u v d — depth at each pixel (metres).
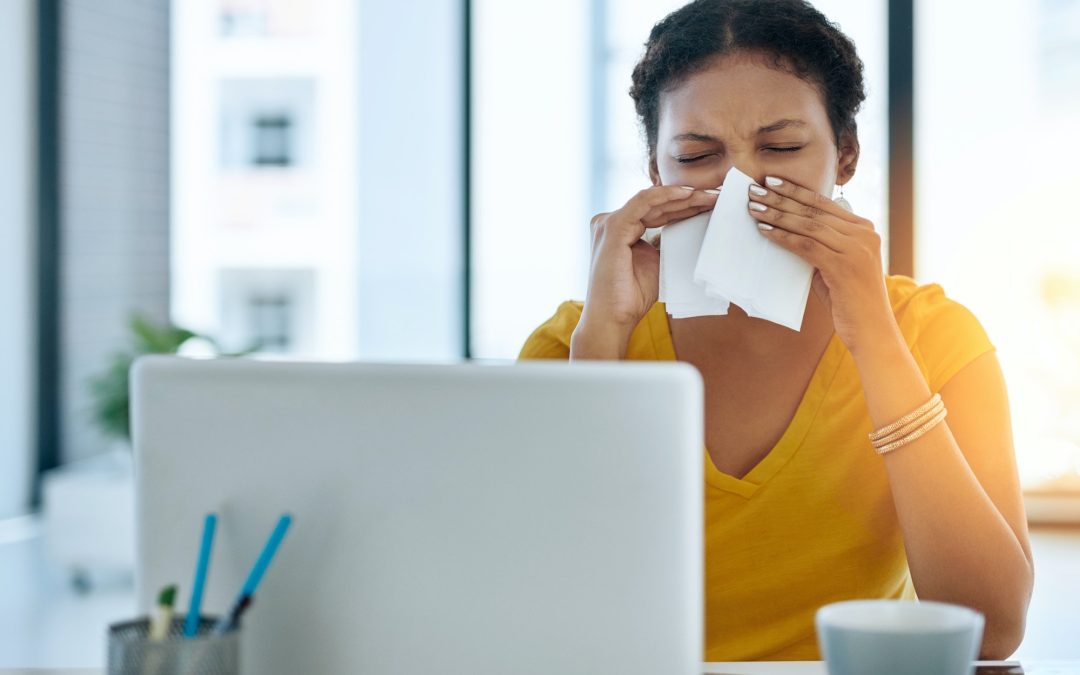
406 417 0.89
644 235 1.35
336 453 0.90
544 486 0.88
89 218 4.70
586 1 4.07
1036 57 3.92
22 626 3.41
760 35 1.27
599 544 0.87
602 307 1.28
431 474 0.89
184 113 4.50
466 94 4.18
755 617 1.30
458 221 4.25
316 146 4.36
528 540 0.88
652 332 1.39
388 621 0.90
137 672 0.82
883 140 3.90
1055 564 3.64
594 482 0.87
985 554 1.15
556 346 1.45
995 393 1.31
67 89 4.79
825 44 1.28
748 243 1.16
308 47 4.35
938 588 1.17
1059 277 3.96
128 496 3.92
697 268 1.14
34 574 4.05
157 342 4.18
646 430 0.86
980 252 3.98
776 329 1.33
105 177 4.65
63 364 4.74
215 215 4.49
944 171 3.98
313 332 4.40
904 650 0.81
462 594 0.89
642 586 0.87
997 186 3.96
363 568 0.90
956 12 3.93
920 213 3.98
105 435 4.22
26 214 4.67
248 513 0.91
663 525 0.87
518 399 0.87
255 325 4.46
